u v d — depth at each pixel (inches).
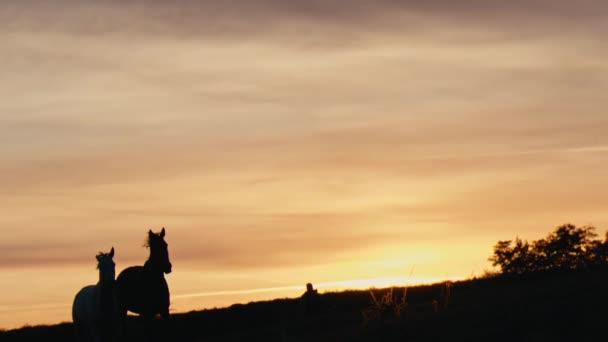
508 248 2874.0
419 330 1005.2
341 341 1052.5
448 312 1076.5
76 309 1132.5
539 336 886.4
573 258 2817.4
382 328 1059.9
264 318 1731.1
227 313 1814.7
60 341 1643.7
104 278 1096.8
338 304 1793.8
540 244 2854.3
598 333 866.8
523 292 1143.6
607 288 1024.9
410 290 1845.5
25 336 1720.0
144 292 1109.1
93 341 1138.0
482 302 1124.5
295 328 1311.5
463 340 928.3
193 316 1807.3
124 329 1125.7
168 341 1211.2
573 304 974.4
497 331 935.7
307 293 1598.2
